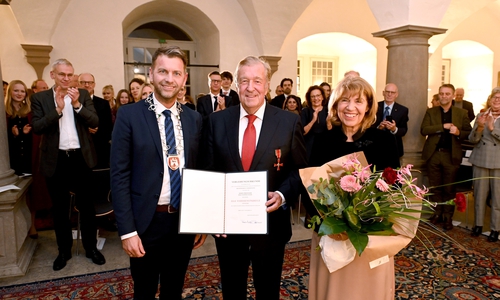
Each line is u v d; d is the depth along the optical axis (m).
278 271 2.17
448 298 3.03
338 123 2.05
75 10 7.01
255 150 2.09
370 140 2.00
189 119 2.16
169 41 8.88
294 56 8.70
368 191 1.63
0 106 3.59
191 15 8.31
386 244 1.72
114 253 3.96
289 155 2.17
